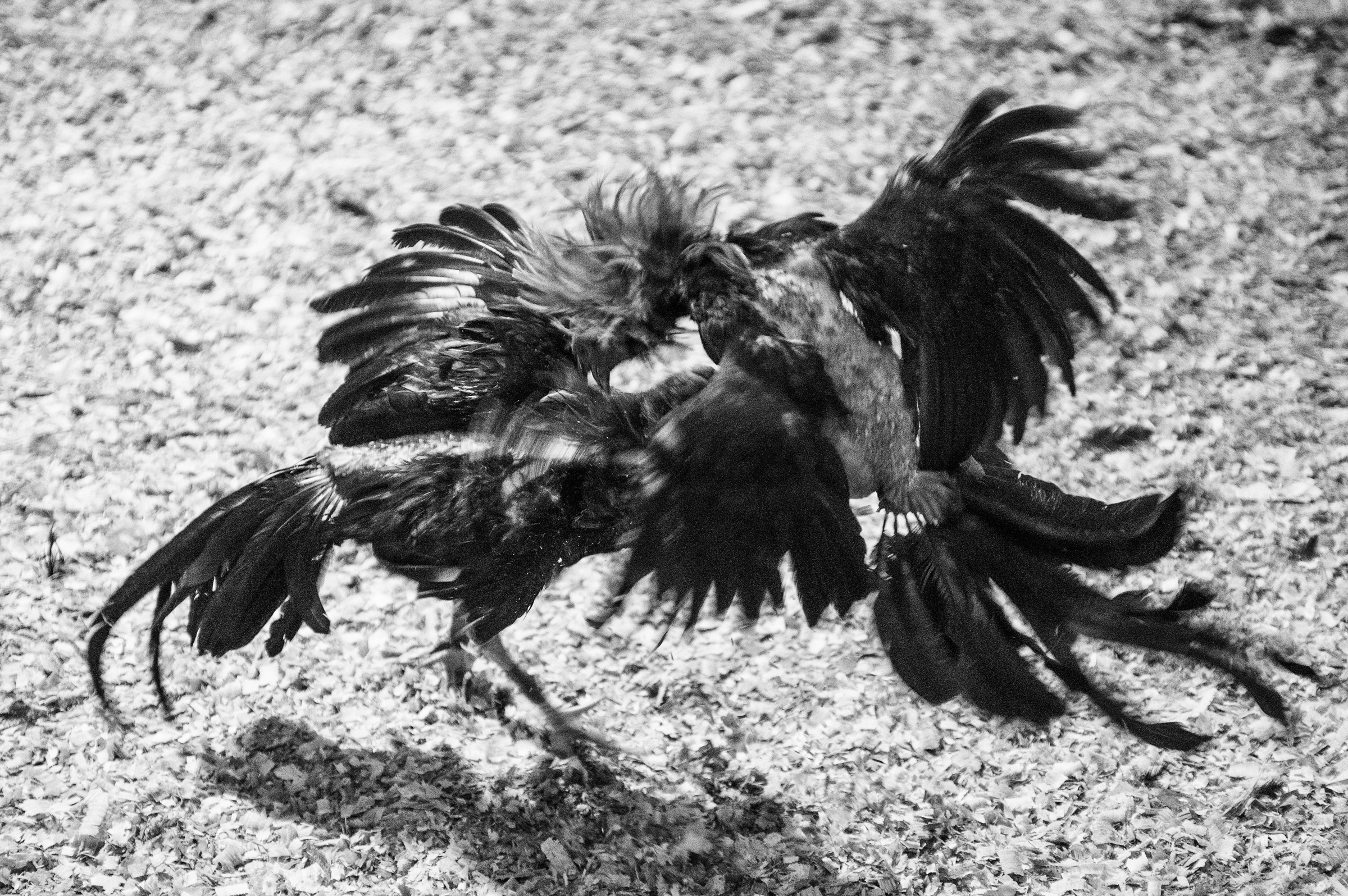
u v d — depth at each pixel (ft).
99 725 34.27
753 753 35.09
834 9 57.62
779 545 24.18
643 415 29.14
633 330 28.78
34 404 43.70
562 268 29.66
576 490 28.89
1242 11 56.54
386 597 38.45
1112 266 47.80
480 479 29.30
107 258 48.78
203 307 47.19
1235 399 43.96
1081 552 28.27
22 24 58.34
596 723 35.55
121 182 51.80
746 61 55.67
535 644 37.58
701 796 34.04
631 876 31.83
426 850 31.96
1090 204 26.30
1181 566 39.19
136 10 59.16
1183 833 32.35
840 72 55.11
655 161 51.85
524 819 33.06
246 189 51.31
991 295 26.50
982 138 26.71
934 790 34.04
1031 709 26.71
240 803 32.68
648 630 38.04
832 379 26.71
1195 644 27.58
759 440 24.32
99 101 55.16
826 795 33.96
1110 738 34.76
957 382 26.32
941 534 28.27
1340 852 31.24
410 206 50.52
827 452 24.90
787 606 38.47
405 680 36.40
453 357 30.19
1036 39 56.08
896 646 27.50
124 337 46.09
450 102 54.70
